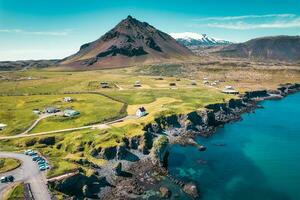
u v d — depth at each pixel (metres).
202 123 184.75
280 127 190.38
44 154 121.62
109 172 118.88
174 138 161.88
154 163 128.75
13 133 148.62
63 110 187.62
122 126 154.88
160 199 101.88
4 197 88.50
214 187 111.50
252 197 105.44
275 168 128.88
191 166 129.38
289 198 105.44
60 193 96.50
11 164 109.00
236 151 148.00
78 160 118.06
